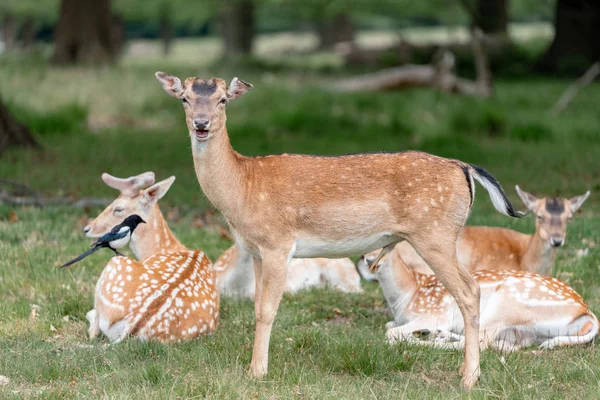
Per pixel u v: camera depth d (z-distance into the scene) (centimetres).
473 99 3375
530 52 5184
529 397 779
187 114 848
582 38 4725
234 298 1176
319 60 6041
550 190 1941
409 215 848
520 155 2502
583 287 1196
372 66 5275
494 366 878
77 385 800
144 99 3328
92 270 1241
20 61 4678
